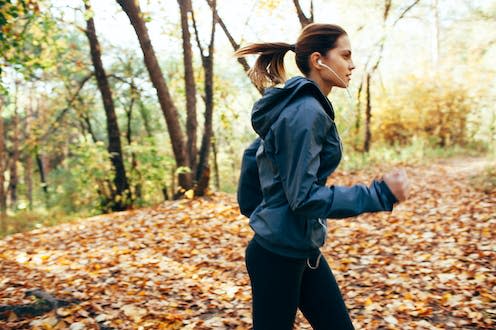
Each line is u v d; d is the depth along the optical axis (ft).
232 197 28.60
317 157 5.31
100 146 36.86
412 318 11.82
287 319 6.03
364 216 23.66
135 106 56.44
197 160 31.19
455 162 42.88
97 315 12.19
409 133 54.49
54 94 48.14
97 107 54.08
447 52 61.26
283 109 5.51
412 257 16.76
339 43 6.06
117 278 15.31
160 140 56.90
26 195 79.46
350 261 16.90
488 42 56.95
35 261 18.07
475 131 53.06
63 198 51.49
